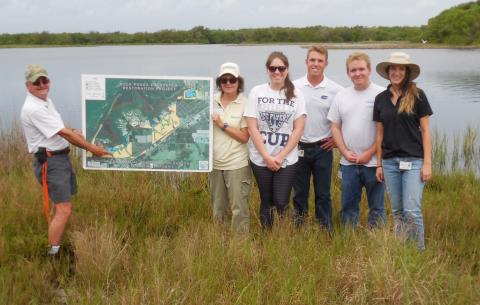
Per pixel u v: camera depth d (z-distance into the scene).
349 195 5.28
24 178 7.29
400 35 108.38
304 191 5.56
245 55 70.94
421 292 3.68
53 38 128.38
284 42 129.38
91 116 5.26
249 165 5.27
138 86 5.22
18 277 4.29
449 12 86.88
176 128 5.25
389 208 6.16
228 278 4.18
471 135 11.54
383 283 3.77
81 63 54.19
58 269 4.54
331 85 5.37
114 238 4.79
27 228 5.34
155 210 5.93
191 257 4.29
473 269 4.58
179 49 111.06
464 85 26.17
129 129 5.28
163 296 3.66
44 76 4.62
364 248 4.38
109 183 6.74
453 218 5.81
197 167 5.30
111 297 3.88
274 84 4.99
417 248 4.50
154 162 5.34
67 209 4.85
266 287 3.95
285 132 5.02
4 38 125.75
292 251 4.52
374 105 4.93
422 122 4.70
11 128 9.61
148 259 4.47
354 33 112.94
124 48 129.62
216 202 5.35
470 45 82.50
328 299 3.86
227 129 5.04
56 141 4.76
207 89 5.19
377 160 5.02
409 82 4.66
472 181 8.34
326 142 5.41
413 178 4.72
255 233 5.20
